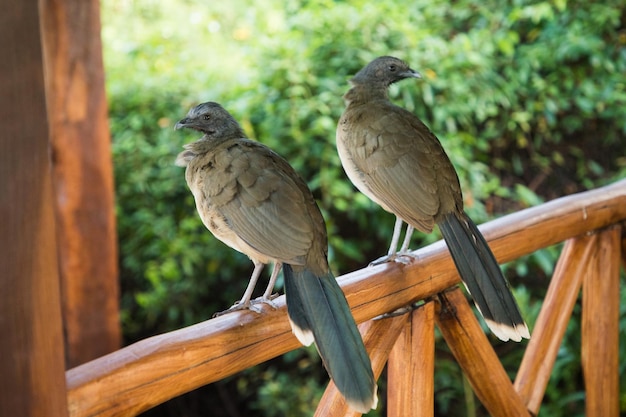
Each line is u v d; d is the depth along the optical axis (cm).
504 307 291
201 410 812
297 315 245
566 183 827
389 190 338
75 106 593
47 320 179
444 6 822
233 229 275
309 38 729
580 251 383
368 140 347
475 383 325
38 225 176
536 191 821
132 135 760
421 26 796
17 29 168
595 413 402
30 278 175
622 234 412
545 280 756
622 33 833
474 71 747
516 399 331
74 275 612
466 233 317
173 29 916
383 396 712
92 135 602
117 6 966
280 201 269
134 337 800
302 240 260
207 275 754
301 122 711
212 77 780
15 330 174
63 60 585
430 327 305
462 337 317
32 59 171
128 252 768
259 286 762
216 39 905
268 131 706
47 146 176
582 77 805
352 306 270
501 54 801
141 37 891
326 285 253
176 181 749
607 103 795
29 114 172
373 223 714
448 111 727
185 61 837
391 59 381
